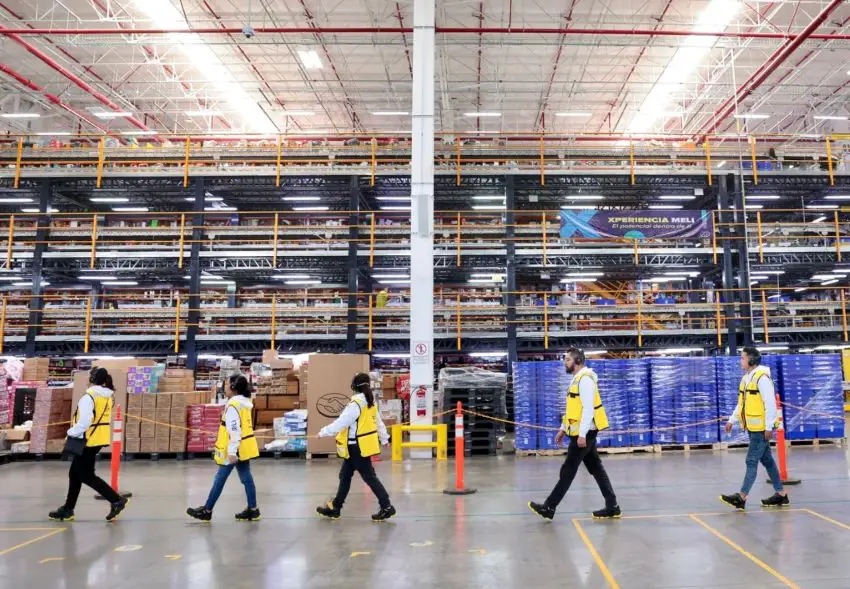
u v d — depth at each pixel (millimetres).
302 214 20312
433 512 7805
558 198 19734
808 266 18844
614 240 17688
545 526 6992
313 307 17391
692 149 18484
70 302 20719
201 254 17500
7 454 13156
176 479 10633
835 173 18109
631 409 13555
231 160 18000
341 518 7508
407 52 24266
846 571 5270
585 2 21312
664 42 22625
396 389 15062
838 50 23891
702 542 6211
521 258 18203
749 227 18250
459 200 20000
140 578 5305
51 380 19156
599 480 7324
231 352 17547
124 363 14266
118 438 9125
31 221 20422
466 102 28672
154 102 28000
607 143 31953
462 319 18156
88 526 7250
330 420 12883
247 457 7422
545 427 13086
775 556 5715
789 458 11992
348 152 18016
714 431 13625
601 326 18297
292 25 22453
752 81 21969
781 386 13938
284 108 29094
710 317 17609
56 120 29266
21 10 21797
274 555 5949
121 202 20219
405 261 18750
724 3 18547
